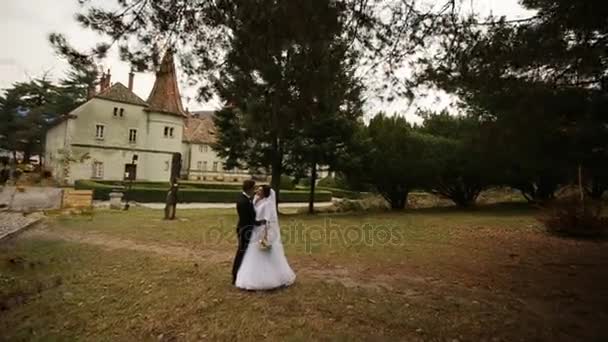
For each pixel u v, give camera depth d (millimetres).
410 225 12773
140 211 17594
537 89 6016
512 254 8148
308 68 5449
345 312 4660
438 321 4430
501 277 6328
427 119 21453
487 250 8617
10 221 12250
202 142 59000
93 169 37281
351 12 5160
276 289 5438
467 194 20688
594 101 5688
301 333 4156
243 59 5379
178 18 5246
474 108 7523
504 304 5004
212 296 5191
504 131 6602
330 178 42125
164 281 5906
